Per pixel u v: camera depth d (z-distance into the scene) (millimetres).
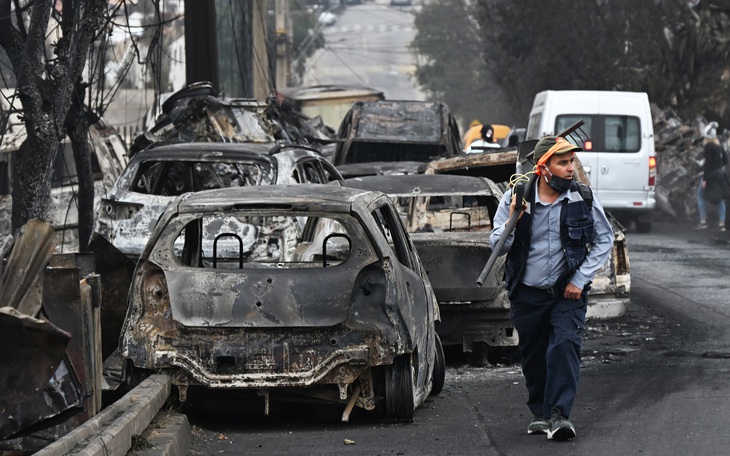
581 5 89438
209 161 26016
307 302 16391
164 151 26438
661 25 82562
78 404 13766
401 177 25906
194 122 39000
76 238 39719
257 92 69750
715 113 80188
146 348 16594
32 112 27312
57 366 12117
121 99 75750
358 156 50750
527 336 15922
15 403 11930
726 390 18484
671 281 35031
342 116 93062
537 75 95812
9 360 11938
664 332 25609
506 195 15961
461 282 21875
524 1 90938
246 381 16375
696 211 63719
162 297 16812
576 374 15484
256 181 25641
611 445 14984
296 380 16328
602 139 53281
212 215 16906
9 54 28094
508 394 19328
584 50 89562
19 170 28234
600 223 15648
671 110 71938
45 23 27938
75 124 33625
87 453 11742
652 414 16859
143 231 26078
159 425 15188
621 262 27078
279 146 26703
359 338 16453
